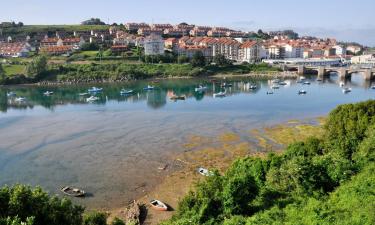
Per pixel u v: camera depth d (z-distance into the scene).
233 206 48.72
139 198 73.12
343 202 44.12
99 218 44.62
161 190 76.25
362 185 47.12
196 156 96.12
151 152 100.00
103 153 99.88
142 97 198.50
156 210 68.06
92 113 156.12
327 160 56.00
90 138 115.12
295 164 53.78
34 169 88.56
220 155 96.56
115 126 130.75
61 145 107.88
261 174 60.16
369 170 52.06
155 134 118.69
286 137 112.12
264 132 118.56
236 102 178.12
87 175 84.44
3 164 92.19
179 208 54.59
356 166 55.75
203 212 48.44
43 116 151.12
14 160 95.06
